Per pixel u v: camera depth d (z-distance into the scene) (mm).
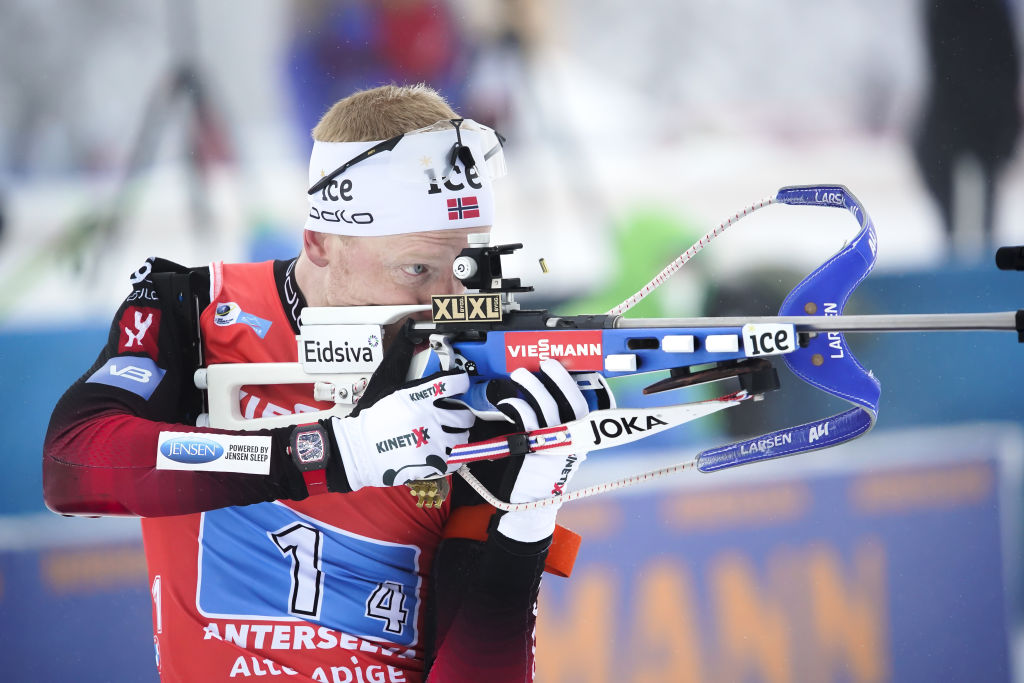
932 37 26922
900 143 27109
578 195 26406
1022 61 26531
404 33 25875
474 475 7809
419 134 7379
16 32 25000
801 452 6652
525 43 26453
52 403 21234
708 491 18172
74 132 25125
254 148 25672
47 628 16484
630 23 26844
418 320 7516
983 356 20578
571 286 25266
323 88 25859
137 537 16938
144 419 7406
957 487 19047
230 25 25562
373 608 7816
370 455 6957
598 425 6691
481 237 7020
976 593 17531
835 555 17891
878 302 25156
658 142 26859
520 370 6820
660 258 25438
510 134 26500
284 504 7742
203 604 7805
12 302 23094
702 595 17406
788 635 17000
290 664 7738
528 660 7555
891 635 16922
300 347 7582
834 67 27109
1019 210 26516
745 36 27219
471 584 7457
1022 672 16516
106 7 25219
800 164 26891
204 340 8070
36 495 18828
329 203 7570
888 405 20250
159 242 24984
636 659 16656
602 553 17500
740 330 6273
